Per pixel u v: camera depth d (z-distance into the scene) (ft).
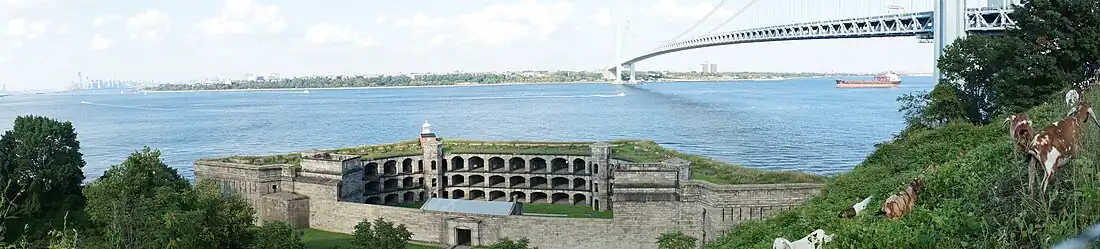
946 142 226.38
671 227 299.79
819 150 627.87
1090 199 79.92
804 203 235.81
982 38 292.20
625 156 389.60
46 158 358.23
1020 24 285.02
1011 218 87.51
